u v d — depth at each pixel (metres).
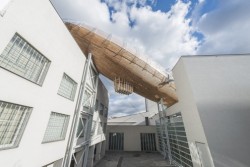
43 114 6.64
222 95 10.14
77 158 12.55
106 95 24.14
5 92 4.54
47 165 7.52
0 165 4.36
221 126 9.21
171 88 17.17
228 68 11.07
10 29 4.66
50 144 7.39
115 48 13.30
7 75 4.65
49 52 7.08
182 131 13.77
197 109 9.88
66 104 9.16
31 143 5.82
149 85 16.39
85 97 13.30
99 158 19.06
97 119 17.52
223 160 8.29
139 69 14.78
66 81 9.48
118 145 27.67
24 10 5.33
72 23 12.59
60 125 8.76
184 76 11.80
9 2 4.60
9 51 4.90
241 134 8.92
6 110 4.85
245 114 9.47
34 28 5.93
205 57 11.70
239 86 10.35
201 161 9.81
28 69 5.88
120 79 15.90
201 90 10.46
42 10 6.49
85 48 13.38
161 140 24.23
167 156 20.14
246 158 8.30
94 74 16.36
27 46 5.75
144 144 27.55
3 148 4.51
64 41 8.76
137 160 19.28
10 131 5.01
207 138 8.95
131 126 28.92
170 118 17.94
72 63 9.98
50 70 7.19
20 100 5.19
